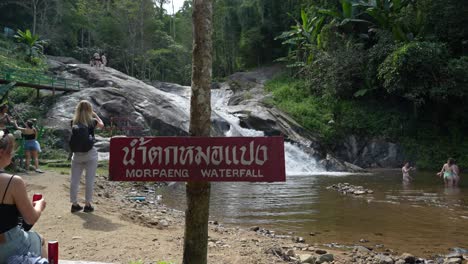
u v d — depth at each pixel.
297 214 8.29
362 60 23.78
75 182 5.98
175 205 9.16
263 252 4.71
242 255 4.49
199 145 2.49
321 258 4.84
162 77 49.84
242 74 35.69
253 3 39.22
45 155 14.26
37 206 2.75
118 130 18.27
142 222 6.22
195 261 2.67
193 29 2.79
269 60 40.12
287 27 37.38
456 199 10.23
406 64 20.30
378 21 24.05
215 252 4.56
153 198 10.05
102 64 26.02
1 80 16.56
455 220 7.66
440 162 21.30
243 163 2.45
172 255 4.24
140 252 4.30
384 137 23.11
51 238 4.67
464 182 14.62
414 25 22.69
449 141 22.17
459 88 20.31
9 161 2.58
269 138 2.43
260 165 2.43
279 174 2.41
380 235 6.54
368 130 23.58
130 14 42.78
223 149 2.47
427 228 7.01
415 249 5.73
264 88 31.97
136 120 19.38
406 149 22.56
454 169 13.47
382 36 23.20
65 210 6.04
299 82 30.06
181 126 20.39
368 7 24.58
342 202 9.81
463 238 6.36
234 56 42.50
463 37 22.00
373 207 9.09
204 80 2.74
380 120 23.53
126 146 2.55
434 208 8.94
